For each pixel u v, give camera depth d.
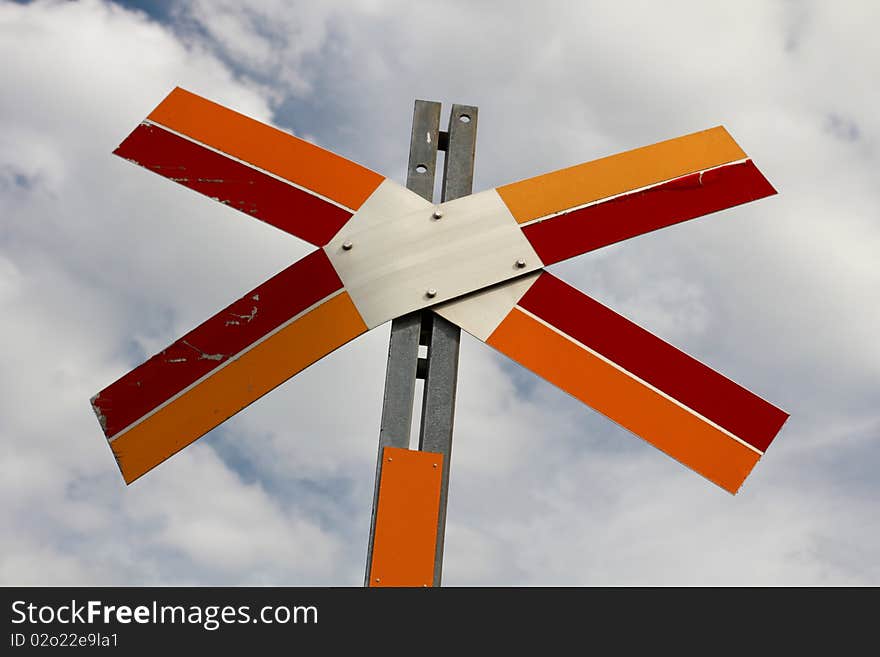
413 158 2.63
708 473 2.38
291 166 2.55
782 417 2.41
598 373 2.43
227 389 2.34
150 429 2.30
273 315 2.40
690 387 2.43
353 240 2.48
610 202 2.58
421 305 2.45
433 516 2.29
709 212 2.61
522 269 2.49
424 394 2.44
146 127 2.56
